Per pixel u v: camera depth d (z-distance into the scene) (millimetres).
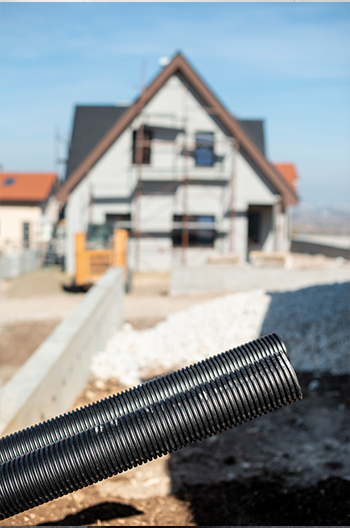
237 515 4172
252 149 22812
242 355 2773
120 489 4598
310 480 4770
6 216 33938
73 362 6605
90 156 22344
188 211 23141
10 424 3873
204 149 23375
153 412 2594
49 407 5211
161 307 14328
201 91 22469
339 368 7879
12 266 21375
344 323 8719
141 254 23141
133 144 22984
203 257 23391
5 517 2586
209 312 10977
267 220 25891
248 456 5328
